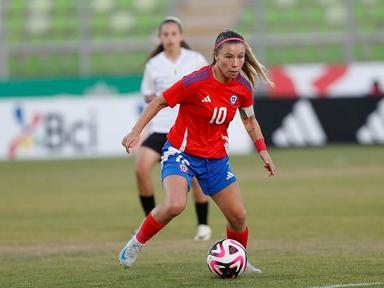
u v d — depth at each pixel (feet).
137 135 88.48
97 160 307.37
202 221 130.62
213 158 91.15
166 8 418.31
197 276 93.86
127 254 90.53
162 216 87.97
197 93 88.74
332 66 327.88
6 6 422.41
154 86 142.20
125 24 411.95
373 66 324.60
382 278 89.20
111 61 397.39
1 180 245.65
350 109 314.55
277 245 119.24
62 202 187.42
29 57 400.06
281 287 84.64
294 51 392.06
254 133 94.94
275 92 330.54
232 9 412.16
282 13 406.00
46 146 318.86
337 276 91.04
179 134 91.04
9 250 121.80
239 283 87.71
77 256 114.62
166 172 90.38
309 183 211.82
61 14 419.13
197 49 392.88
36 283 92.32
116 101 317.42
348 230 132.77
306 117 315.17
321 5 409.69
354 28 394.11
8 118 319.88
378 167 245.45
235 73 87.25
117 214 164.76
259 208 166.61
